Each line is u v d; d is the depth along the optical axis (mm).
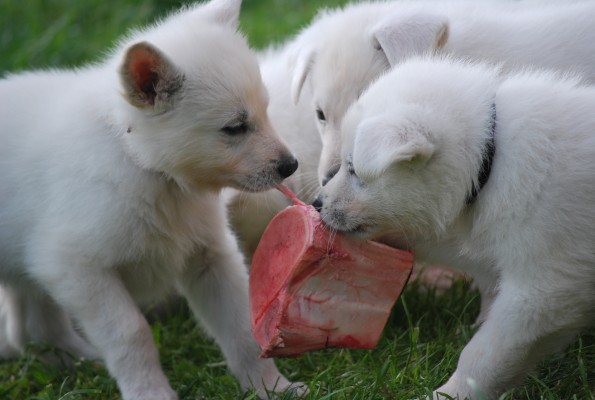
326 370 6949
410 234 6770
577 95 6520
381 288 6422
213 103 6645
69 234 6754
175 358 7859
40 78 7566
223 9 7254
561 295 6211
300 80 7992
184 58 6676
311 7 13133
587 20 8000
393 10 8188
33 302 7797
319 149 8281
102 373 7676
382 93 6434
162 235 6949
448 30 7668
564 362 6785
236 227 8336
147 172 6742
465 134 6324
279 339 6340
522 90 6512
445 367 6793
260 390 6969
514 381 6426
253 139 6793
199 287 7391
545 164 6258
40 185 6926
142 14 12375
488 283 7152
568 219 6203
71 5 12547
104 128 6750
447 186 6379
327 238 6371
